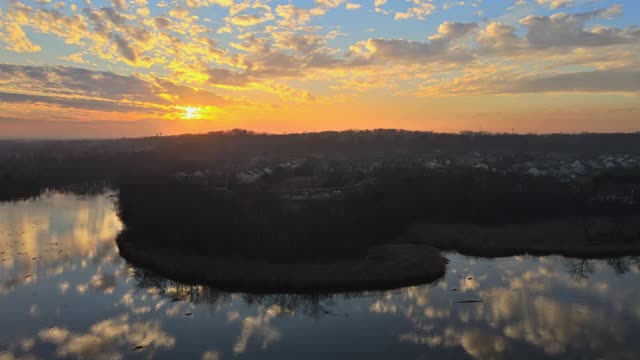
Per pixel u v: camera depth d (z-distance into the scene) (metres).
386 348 35.62
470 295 46.41
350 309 43.25
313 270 50.75
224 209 70.56
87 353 34.88
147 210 74.56
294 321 40.75
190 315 41.84
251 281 48.31
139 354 34.81
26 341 36.62
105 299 45.34
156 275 52.53
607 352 34.62
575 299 45.09
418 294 46.75
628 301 44.44
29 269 54.25
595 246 63.12
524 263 57.50
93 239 68.88
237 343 36.59
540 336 37.41
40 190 131.00
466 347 35.69
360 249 57.88
